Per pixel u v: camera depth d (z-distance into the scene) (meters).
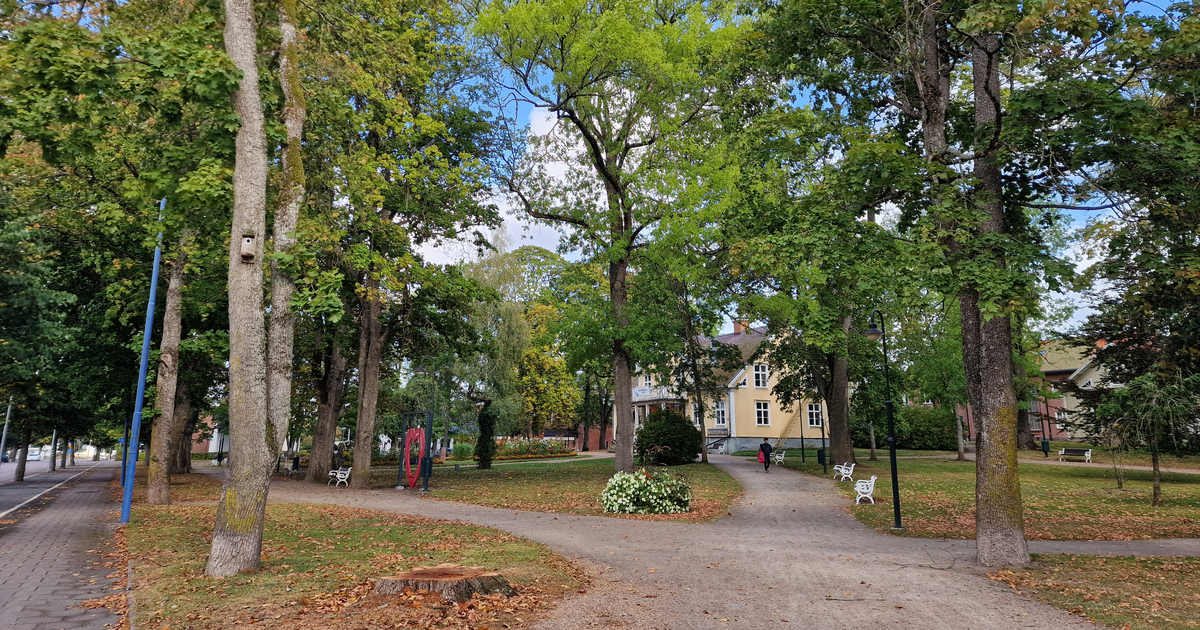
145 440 37.69
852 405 34.88
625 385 25.81
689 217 20.70
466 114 25.25
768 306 24.28
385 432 50.91
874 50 12.30
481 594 7.43
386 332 27.16
